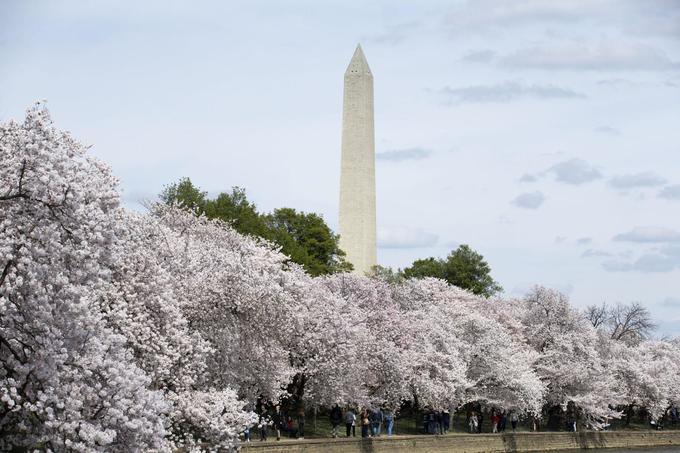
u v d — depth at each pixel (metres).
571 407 94.50
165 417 42.69
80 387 33.25
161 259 52.00
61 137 35.00
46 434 32.81
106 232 34.88
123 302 43.09
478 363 85.19
